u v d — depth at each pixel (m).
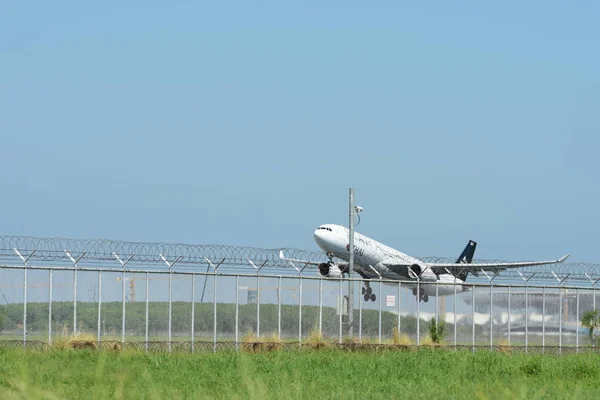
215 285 169.00
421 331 196.38
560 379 122.19
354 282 186.50
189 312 165.38
